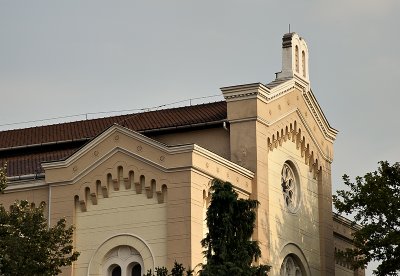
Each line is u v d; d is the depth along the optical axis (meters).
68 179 56.44
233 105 60.00
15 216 49.62
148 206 54.66
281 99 62.75
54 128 67.25
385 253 58.47
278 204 61.62
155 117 63.69
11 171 62.50
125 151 55.44
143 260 54.22
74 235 55.81
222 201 47.06
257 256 47.19
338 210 60.28
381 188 59.28
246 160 59.31
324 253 65.88
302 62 66.06
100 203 55.72
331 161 68.38
